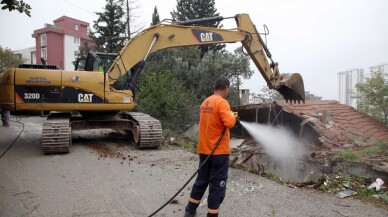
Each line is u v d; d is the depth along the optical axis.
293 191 5.73
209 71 32.94
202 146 4.28
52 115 9.77
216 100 4.19
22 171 6.80
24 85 8.56
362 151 10.38
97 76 9.05
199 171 4.33
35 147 9.39
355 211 4.89
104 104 9.08
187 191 5.63
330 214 4.75
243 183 6.09
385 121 20.83
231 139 16.31
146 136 9.00
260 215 4.65
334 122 13.63
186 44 10.20
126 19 33.00
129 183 6.07
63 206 4.91
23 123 16.03
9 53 39.69
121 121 9.70
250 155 11.97
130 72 9.98
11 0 5.60
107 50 32.28
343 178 7.09
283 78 10.62
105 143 10.05
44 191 5.57
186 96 24.97
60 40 49.16
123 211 4.75
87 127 9.39
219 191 4.12
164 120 19.89
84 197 5.30
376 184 6.62
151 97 19.75
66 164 7.38
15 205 4.93
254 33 10.86
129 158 8.09
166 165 7.45
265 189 5.77
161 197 5.34
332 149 11.01
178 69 32.28
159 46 9.98
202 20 10.45
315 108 14.97
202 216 4.52
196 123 18.67
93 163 7.49
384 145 10.66
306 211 4.83
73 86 8.84
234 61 33.62
